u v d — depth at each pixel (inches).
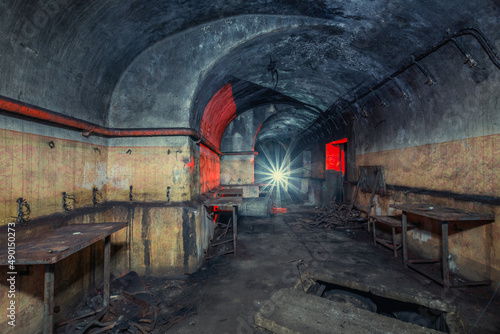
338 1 153.5
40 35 108.4
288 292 123.0
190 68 178.9
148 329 116.4
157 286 163.0
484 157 154.6
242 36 175.8
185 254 176.9
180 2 145.9
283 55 222.1
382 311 157.6
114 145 181.6
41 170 119.6
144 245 176.6
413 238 223.0
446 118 184.5
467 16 134.3
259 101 360.5
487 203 150.9
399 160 243.8
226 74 223.0
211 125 287.1
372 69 220.8
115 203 179.0
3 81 97.3
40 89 116.3
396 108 240.5
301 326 98.5
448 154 183.3
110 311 130.6
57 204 130.3
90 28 130.2
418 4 141.6
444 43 153.9
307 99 352.8
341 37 192.1
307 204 526.6
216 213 315.3
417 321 134.3
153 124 180.5
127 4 132.4
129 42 160.7
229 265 196.7
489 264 150.8
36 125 116.6
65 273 126.3
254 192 398.9
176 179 181.0
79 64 137.6
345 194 390.0
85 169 155.3
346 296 159.2
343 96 299.9
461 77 162.2
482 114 155.3
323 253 224.7
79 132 149.4
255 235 286.7
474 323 122.1
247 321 124.3
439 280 158.4
